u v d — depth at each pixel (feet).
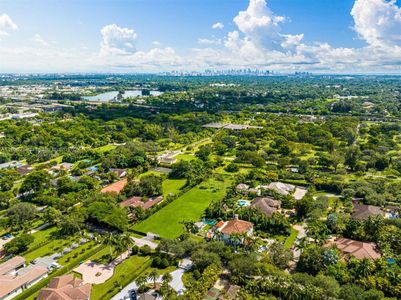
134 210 568.41
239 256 416.67
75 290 364.58
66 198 598.34
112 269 424.46
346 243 453.58
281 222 509.35
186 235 482.28
